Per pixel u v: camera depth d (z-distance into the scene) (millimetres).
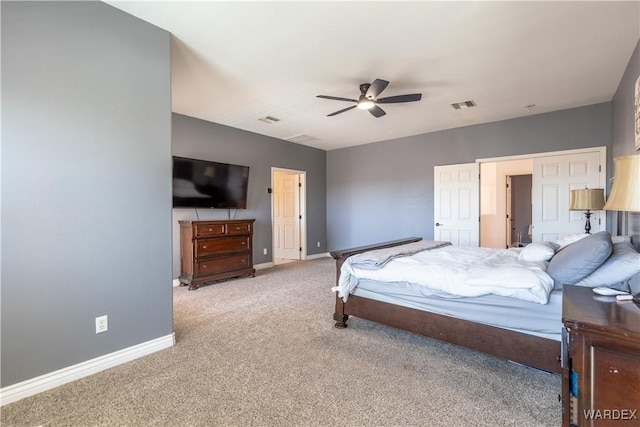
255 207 5676
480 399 1734
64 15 1904
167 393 1804
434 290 2254
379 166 6363
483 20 2283
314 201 6977
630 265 1693
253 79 3312
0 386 1693
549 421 1545
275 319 3025
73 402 1720
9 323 1718
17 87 1736
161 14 2209
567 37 2500
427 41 2574
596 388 1105
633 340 1019
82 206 1973
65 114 1901
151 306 2320
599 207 3570
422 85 3467
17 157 1734
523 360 1940
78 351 1962
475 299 2100
